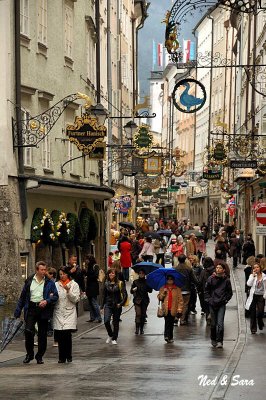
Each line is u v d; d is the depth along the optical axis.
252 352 25.14
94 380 19.03
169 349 26.58
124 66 81.75
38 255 35.16
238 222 91.62
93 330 32.38
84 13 43.22
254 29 69.62
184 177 119.38
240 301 41.59
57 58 37.62
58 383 18.58
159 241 55.12
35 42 34.31
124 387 17.84
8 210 30.56
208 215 127.31
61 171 38.06
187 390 17.39
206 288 27.08
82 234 39.75
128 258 52.91
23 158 32.22
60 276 22.84
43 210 33.66
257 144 55.31
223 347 27.08
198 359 23.75
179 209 159.12
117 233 57.94
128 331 32.16
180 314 28.39
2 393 17.09
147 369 21.19
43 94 34.78
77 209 41.03
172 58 21.98
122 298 28.38
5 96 30.55
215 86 127.56
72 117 40.06
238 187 89.25
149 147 49.47
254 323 30.55
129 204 68.50
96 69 48.94
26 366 22.12
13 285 30.39
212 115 129.50
